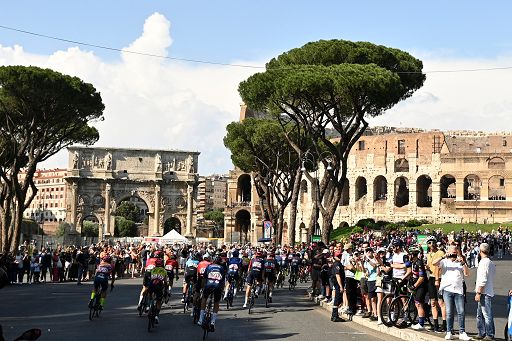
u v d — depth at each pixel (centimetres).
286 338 2194
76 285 4956
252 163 7481
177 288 4759
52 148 6366
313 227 5331
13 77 5472
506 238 8662
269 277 3444
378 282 2434
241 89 5159
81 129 6862
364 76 4378
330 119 4759
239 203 14888
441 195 12800
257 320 2745
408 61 5028
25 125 5931
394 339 2191
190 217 13262
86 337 2145
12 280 5028
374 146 13188
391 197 12888
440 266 2050
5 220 5888
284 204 7288
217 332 2339
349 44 4962
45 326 2455
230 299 3319
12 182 5931
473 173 12262
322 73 4512
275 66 5322
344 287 2806
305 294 4259
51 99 5666
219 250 3356
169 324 2552
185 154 13375
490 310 1995
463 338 1994
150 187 13238
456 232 9150
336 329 2453
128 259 6569
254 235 14012
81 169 13000
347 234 10294
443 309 2242
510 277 5097
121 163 13150
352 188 13388
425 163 12638
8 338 2139
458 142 14075
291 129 6744
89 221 17888
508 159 12038
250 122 7406
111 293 4206
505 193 12612
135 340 2091
